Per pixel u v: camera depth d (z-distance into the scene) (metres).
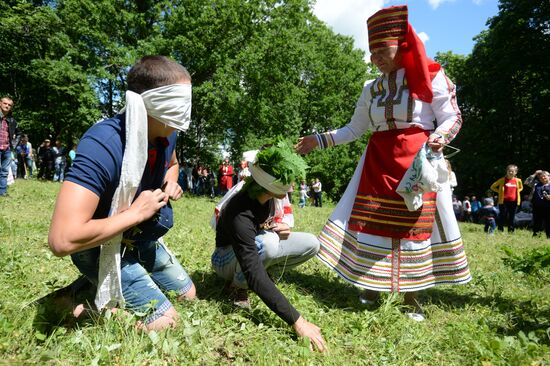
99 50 20.84
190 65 21.70
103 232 2.22
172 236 5.49
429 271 3.55
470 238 9.47
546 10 27.48
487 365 2.51
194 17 21.36
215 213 3.46
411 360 2.63
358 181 3.70
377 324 3.03
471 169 32.31
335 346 2.67
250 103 22.77
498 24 29.41
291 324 2.71
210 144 30.23
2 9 20.44
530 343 2.70
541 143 31.08
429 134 3.47
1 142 8.62
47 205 7.84
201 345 2.41
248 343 2.57
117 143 2.31
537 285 4.68
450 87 3.47
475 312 3.66
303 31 25.16
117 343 2.24
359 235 3.54
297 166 2.85
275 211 3.49
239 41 22.27
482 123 32.62
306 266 4.69
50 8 20.19
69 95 21.80
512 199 12.84
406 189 3.32
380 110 3.52
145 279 2.62
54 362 2.11
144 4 21.97
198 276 3.82
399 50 3.43
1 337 2.21
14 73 22.84
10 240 4.50
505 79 29.91
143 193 2.39
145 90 2.34
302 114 33.09
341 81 33.28
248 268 2.76
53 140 26.61
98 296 2.45
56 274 3.52
